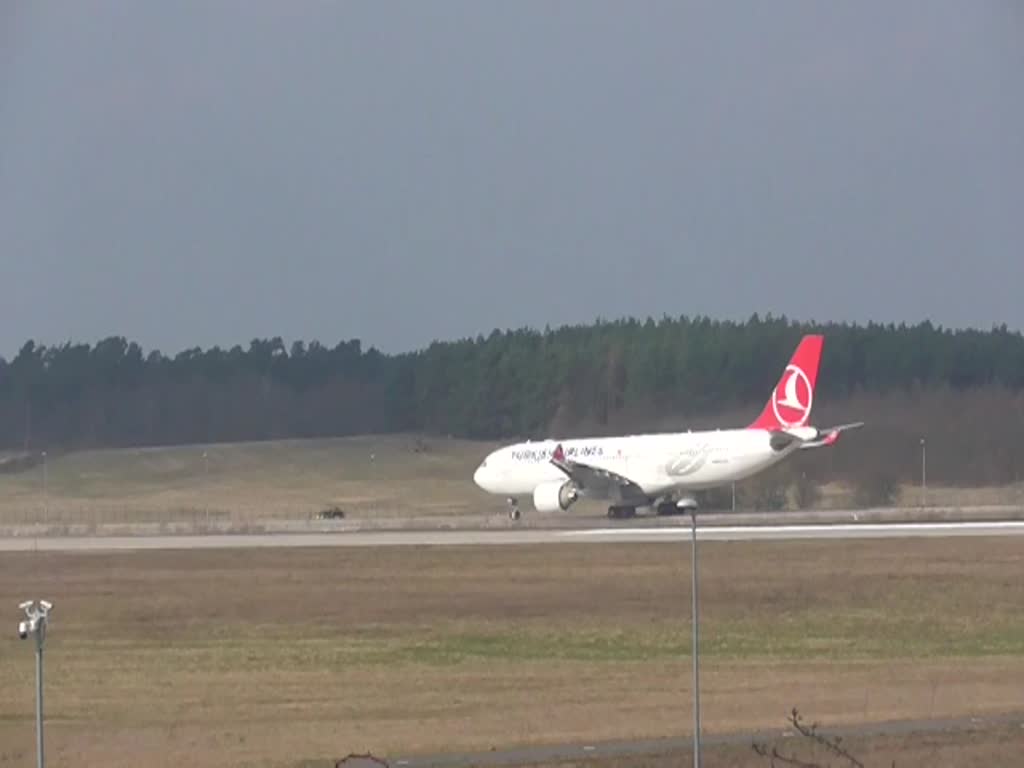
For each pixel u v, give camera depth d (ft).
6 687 449.89
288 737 364.79
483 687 437.58
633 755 330.95
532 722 376.27
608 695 418.51
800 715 375.45
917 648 502.79
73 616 600.39
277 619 582.35
